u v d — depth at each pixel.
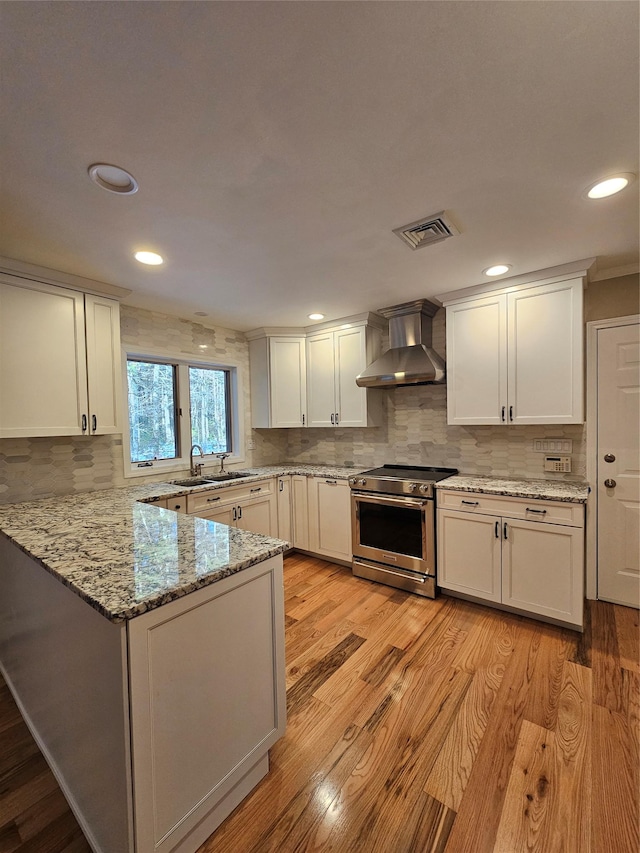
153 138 1.21
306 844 1.21
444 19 0.88
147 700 1.04
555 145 1.30
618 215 1.78
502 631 2.35
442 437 3.34
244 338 4.00
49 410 2.24
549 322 2.50
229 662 1.29
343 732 1.63
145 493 2.65
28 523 1.82
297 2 0.83
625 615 2.52
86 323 2.42
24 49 0.92
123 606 0.99
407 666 2.04
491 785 1.38
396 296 2.94
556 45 0.95
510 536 2.48
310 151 1.30
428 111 1.13
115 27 0.87
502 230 1.92
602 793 1.33
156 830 1.07
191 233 1.84
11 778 1.46
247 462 4.01
